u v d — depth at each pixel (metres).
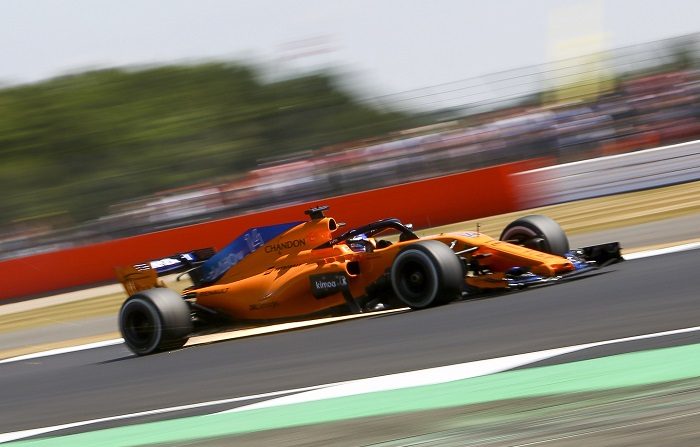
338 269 27.39
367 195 58.69
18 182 105.56
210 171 104.50
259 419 17.33
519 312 23.23
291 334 27.42
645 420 12.98
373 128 91.69
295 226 29.36
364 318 27.23
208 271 31.08
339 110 96.75
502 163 64.44
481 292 27.06
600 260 28.42
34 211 101.00
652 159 55.00
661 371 15.43
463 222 57.31
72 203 102.50
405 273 26.05
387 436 14.59
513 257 26.30
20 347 40.12
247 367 23.41
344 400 17.64
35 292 63.09
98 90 122.62
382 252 27.00
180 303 29.19
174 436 17.14
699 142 54.72
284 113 102.00
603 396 14.63
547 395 15.33
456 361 19.22
